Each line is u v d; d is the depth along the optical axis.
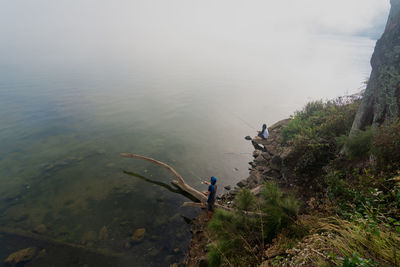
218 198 8.12
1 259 5.54
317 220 4.38
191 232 6.55
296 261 2.94
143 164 10.12
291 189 7.15
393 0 6.44
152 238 6.29
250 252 4.38
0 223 6.60
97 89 22.70
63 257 5.63
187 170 9.88
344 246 2.66
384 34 6.59
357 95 11.63
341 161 6.60
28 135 12.39
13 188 8.14
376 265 2.26
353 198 4.79
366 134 5.77
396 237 2.50
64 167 9.57
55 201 7.60
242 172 9.91
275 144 11.69
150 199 7.91
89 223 6.73
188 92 23.73
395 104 5.60
